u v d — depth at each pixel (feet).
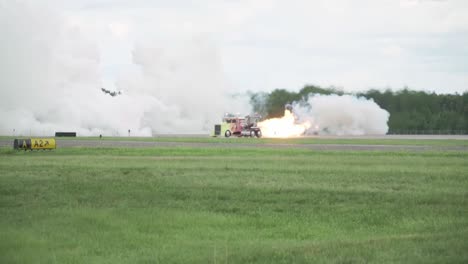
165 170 140.87
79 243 68.69
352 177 126.52
